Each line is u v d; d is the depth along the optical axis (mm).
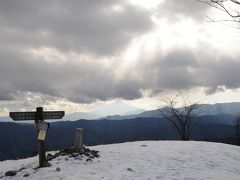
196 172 16203
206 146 22969
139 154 20219
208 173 16125
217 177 15500
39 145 16734
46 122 16500
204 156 19609
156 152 20844
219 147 22703
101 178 14734
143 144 24797
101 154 20203
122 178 14805
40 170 16062
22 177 15500
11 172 16156
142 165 17297
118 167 16750
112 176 15094
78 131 19156
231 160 19359
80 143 19094
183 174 15734
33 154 29922
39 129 16484
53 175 15219
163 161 18281
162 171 16172
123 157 19266
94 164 17250
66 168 16297
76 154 18250
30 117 16500
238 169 17672
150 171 16141
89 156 18516
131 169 16312
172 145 23766
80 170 16000
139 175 15383
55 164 17047
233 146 23922
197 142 25406
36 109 16719
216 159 19078
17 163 22016
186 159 18797
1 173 17719
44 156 16781
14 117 16016
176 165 17422
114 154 20234
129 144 25078
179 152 20734
